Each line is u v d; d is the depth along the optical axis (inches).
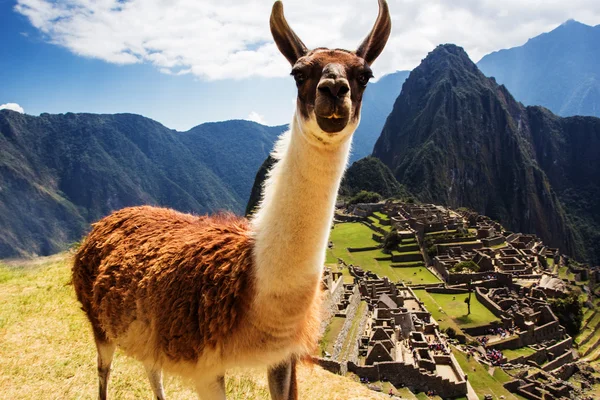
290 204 117.2
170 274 137.6
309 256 118.5
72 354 249.8
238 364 129.7
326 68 108.5
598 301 2427.4
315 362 153.2
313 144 112.2
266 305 121.0
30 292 362.3
